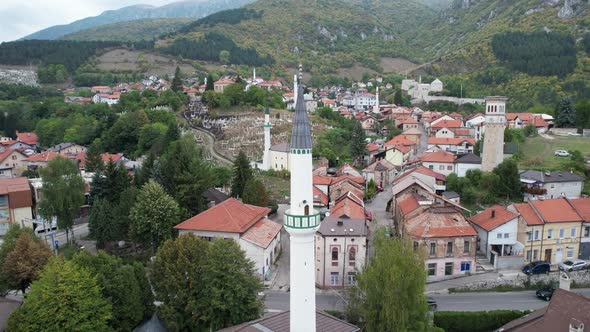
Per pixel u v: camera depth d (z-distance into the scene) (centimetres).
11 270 6838
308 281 4272
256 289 6184
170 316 6003
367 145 17175
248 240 7925
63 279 5481
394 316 5356
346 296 6812
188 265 6181
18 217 10450
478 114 19188
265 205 10688
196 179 10062
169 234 8606
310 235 4234
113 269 6138
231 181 12750
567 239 8338
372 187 13112
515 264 8119
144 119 18375
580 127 16612
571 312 4772
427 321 5719
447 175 12306
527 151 13675
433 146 15825
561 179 10225
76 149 17588
